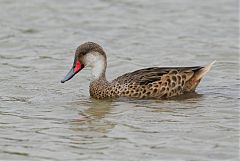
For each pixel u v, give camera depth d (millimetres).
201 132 15156
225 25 25906
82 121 16125
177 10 27812
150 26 25812
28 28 25391
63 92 18656
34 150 14312
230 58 22078
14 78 19844
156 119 16156
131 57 22172
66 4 28469
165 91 17891
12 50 23016
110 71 20859
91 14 27266
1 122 16047
